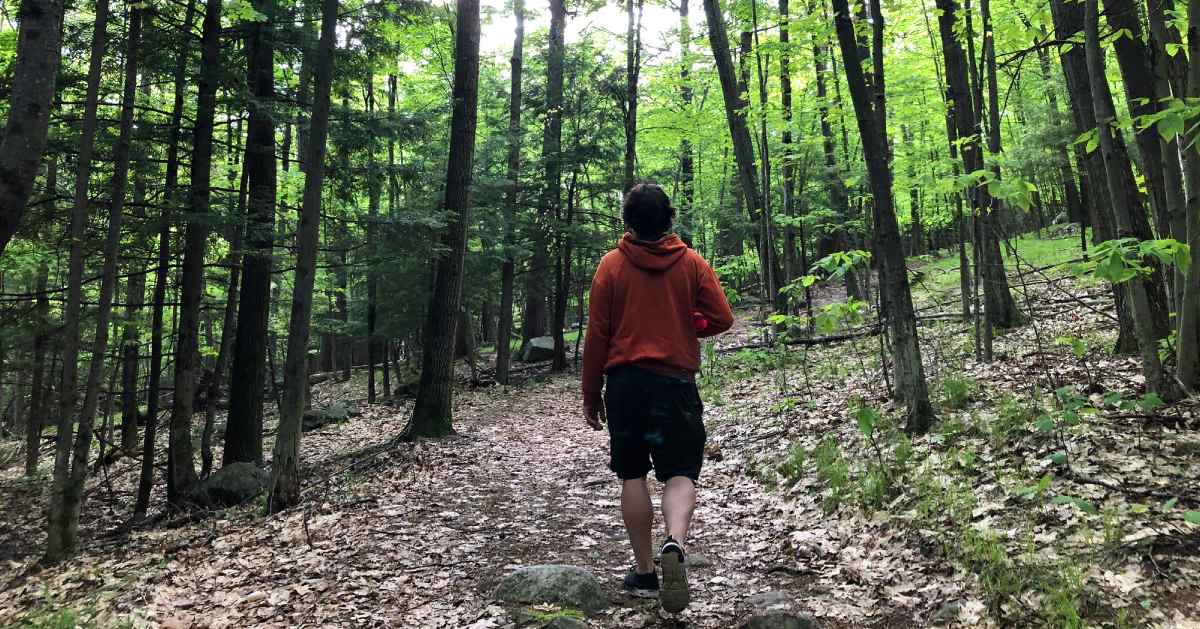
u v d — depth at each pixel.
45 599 4.57
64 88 7.80
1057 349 7.27
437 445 9.00
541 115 16.81
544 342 19.94
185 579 4.36
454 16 16.05
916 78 13.09
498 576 3.75
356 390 20.61
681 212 18.27
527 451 8.35
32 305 8.00
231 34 9.12
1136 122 4.97
